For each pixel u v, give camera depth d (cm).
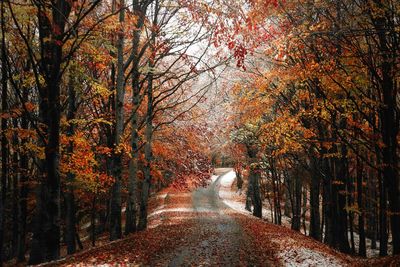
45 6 1223
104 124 2045
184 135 3008
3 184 1747
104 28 1429
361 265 1398
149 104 2225
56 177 1219
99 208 3000
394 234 1459
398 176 1539
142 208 2255
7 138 1706
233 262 1227
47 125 1320
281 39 1338
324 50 1490
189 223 2605
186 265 1168
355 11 1381
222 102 2531
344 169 1953
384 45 1295
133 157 2030
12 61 1759
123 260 1151
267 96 1883
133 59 1973
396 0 1195
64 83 1686
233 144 3438
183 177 3086
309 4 1362
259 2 1390
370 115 1744
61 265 1057
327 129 1906
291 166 2639
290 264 1204
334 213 2056
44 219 1206
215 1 1338
